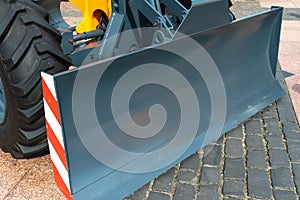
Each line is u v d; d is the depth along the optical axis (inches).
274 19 133.0
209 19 102.8
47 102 81.4
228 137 120.9
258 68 136.9
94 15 127.0
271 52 141.6
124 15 113.3
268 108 139.1
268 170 105.3
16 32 88.7
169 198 94.9
